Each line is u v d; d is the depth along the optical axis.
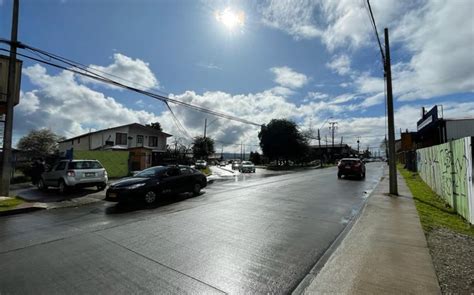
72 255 4.83
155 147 42.81
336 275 3.93
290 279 3.98
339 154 92.75
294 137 47.75
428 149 15.43
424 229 6.46
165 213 8.38
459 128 19.73
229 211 8.67
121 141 39.38
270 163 65.69
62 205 9.95
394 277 3.84
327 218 7.90
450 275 3.92
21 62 11.81
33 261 4.55
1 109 11.70
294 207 9.47
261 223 7.17
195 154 62.50
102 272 4.12
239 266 4.41
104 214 8.31
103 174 13.53
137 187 9.67
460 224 7.16
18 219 7.79
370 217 7.71
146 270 4.21
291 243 5.59
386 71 12.94
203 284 3.79
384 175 25.72
